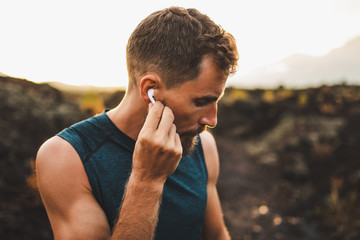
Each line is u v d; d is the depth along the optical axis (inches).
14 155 141.9
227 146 321.1
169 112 31.7
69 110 218.8
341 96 402.0
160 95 32.9
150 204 30.5
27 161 142.6
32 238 104.9
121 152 36.4
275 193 210.7
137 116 36.2
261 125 369.7
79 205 33.3
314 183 222.5
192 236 39.0
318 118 346.9
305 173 231.5
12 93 204.7
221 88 33.0
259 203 195.5
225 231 46.9
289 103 400.2
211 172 44.9
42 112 198.2
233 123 377.7
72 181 33.9
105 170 35.3
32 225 110.1
